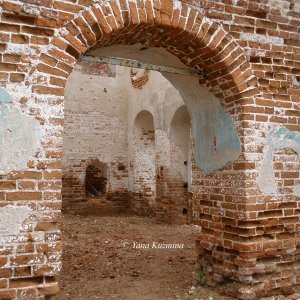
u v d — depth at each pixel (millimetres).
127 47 4840
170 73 5145
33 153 3615
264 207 4629
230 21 4590
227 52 4539
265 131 4703
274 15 4848
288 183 4805
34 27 3703
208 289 5031
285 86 4863
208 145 5129
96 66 13789
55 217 3656
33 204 3584
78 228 10414
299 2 5016
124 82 14109
